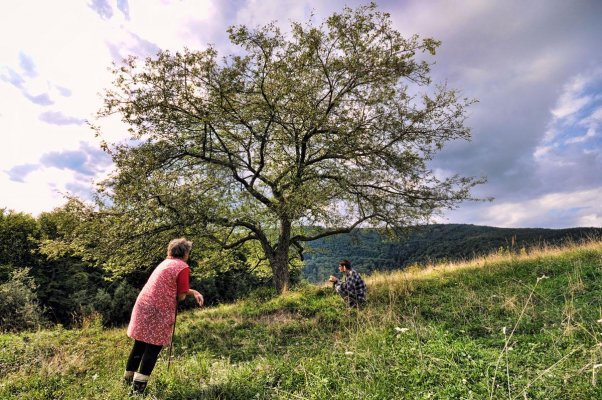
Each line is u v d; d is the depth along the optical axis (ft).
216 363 18.35
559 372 13.29
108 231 41.91
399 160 48.98
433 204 51.11
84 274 98.89
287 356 19.06
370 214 53.98
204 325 29.71
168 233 45.11
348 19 48.42
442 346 17.03
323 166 52.75
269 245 54.03
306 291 38.68
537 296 26.27
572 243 43.83
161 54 44.47
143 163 44.09
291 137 50.88
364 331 21.61
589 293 25.11
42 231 98.07
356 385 13.93
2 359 20.85
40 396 15.51
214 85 45.98
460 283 33.42
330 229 56.24
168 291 15.48
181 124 47.55
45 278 93.71
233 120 48.32
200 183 47.39
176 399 14.40
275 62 46.70
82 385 16.75
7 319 51.24
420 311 26.11
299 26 48.32
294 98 46.32
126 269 47.32
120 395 14.21
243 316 31.83
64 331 29.09
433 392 13.12
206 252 51.62
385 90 49.98
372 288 35.96
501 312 24.26
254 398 14.11
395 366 15.52
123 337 27.63
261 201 53.01
